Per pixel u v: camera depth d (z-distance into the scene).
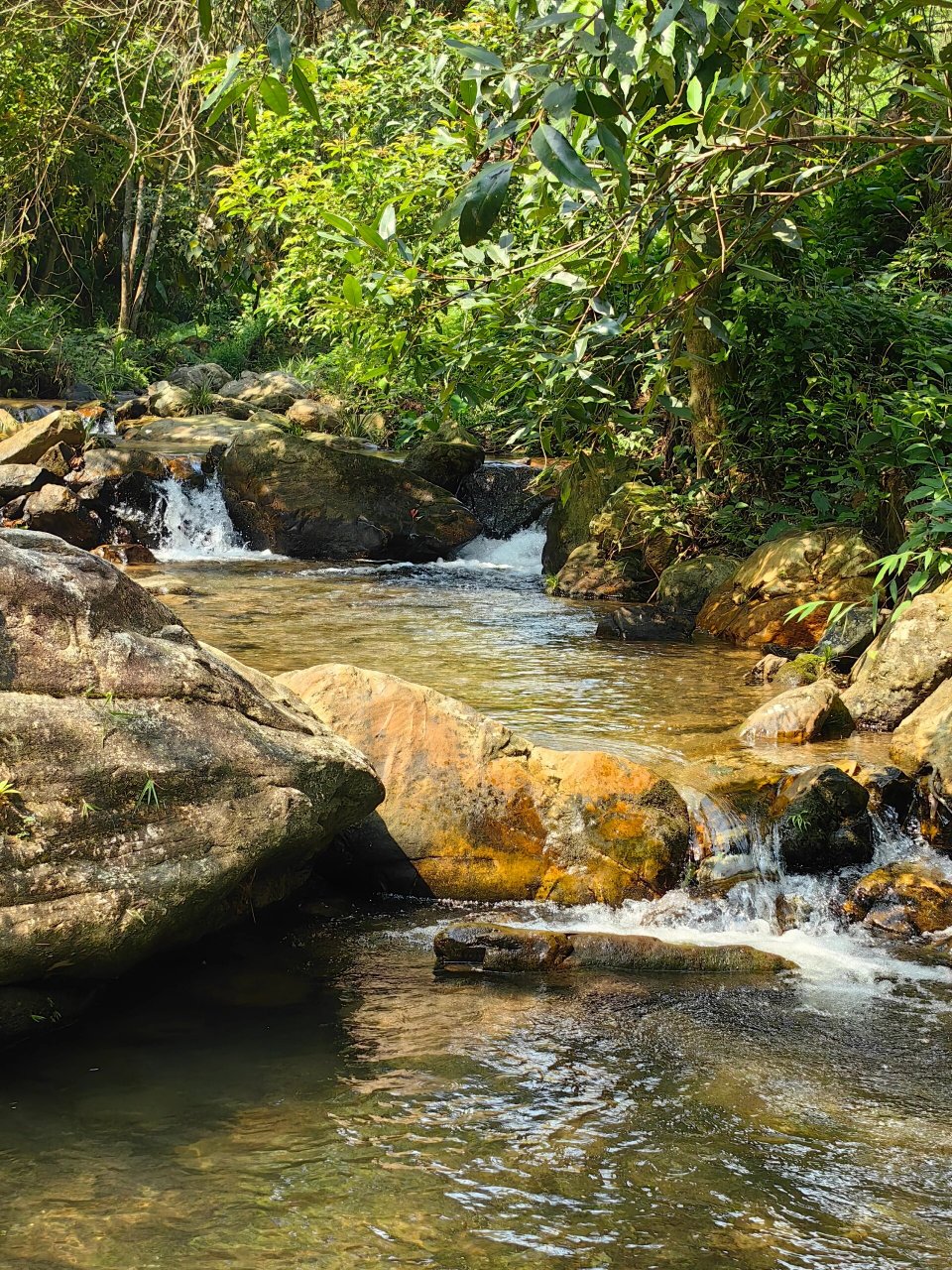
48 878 3.79
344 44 14.04
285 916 5.07
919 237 12.09
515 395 6.64
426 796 5.40
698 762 6.17
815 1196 3.13
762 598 9.76
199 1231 2.88
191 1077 3.70
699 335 11.06
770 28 3.56
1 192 21.31
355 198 12.52
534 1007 4.29
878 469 9.91
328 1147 3.29
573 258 4.30
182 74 15.47
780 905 5.19
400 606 11.55
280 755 4.53
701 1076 3.79
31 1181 3.09
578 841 5.33
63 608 4.21
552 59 3.18
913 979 4.61
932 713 6.28
